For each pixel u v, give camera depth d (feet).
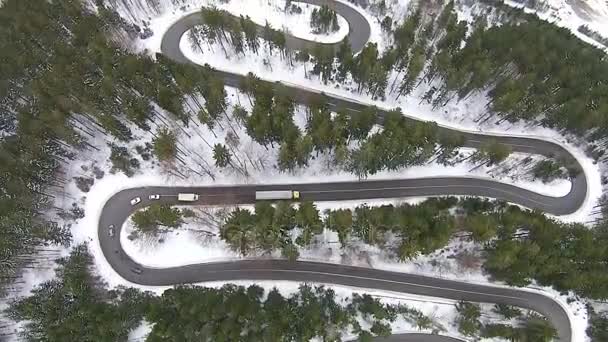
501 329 225.97
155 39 311.68
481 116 291.99
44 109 248.32
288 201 261.44
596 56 293.64
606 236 239.91
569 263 225.35
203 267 246.47
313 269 247.50
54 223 248.11
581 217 263.29
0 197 233.55
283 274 246.27
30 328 223.92
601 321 235.61
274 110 249.34
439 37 311.06
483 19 322.96
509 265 228.63
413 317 236.63
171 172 264.93
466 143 285.02
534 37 288.51
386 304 240.12
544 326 221.46
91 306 222.48
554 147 286.25
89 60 268.41
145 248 247.50
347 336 234.58
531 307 242.37
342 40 314.35
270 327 214.48
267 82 275.80
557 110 273.95
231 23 286.05
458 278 247.29
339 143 254.88
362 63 271.28
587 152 281.95
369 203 263.49
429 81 299.38
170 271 245.45
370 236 241.55
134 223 249.14
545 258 224.12
